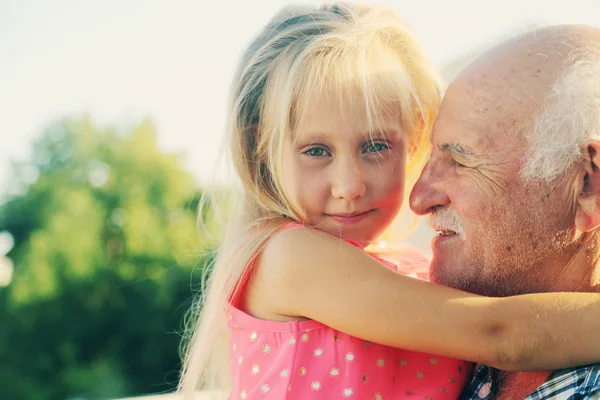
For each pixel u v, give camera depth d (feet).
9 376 51.49
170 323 54.60
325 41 5.43
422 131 5.85
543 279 4.78
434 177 4.99
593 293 4.61
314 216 5.42
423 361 5.06
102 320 53.67
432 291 4.77
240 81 5.91
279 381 4.89
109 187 57.00
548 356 4.49
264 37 5.96
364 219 5.41
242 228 5.82
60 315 53.11
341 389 4.80
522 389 4.83
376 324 4.77
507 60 4.77
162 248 55.67
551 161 4.52
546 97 4.57
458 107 4.86
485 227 4.74
